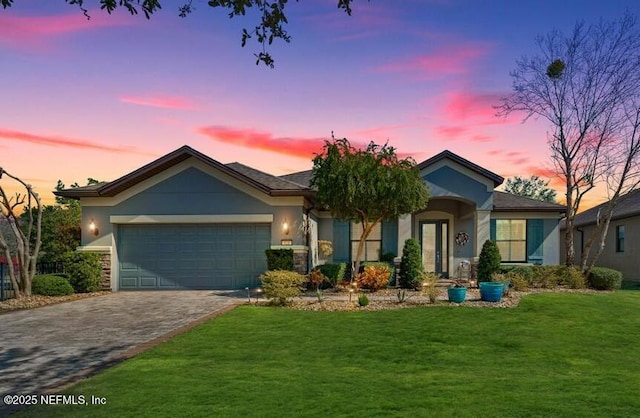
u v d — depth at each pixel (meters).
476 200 19.47
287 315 11.95
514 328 10.69
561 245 33.56
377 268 17.17
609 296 15.78
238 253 18.05
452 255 21.88
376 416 5.30
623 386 6.71
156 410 5.42
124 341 9.34
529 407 5.68
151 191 18.08
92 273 17.22
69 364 7.67
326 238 21.52
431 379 6.93
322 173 16.28
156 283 18.12
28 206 16.09
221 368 7.36
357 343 9.27
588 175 20.66
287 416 5.27
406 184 15.90
